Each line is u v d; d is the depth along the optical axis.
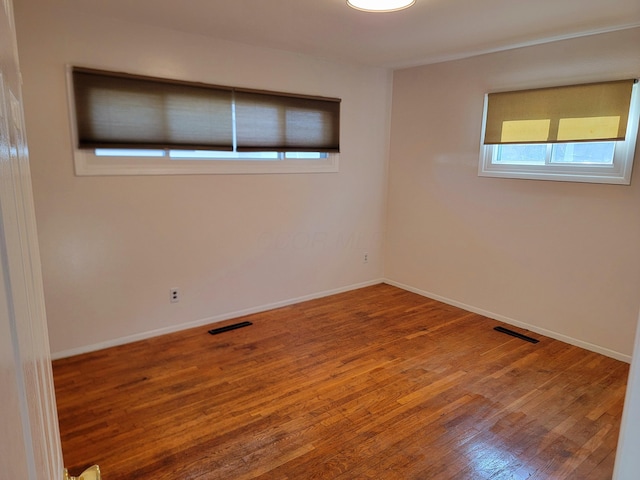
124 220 3.22
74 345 3.15
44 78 2.79
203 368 2.99
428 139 4.31
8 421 0.29
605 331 3.22
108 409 2.50
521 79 3.52
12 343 0.32
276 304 4.18
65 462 2.07
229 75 3.52
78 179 3.00
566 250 3.38
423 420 2.43
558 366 3.06
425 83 4.26
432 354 3.24
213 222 3.64
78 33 2.86
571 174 3.29
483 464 2.09
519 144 3.59
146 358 3.12
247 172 3.75
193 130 3.39
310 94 4.01
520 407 2.57
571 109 3.21
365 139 4.52
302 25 3.00
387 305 4.29
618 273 3.11
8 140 0.40
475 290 4.08
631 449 0.83
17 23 2.67
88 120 2.96
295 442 2.24
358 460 2.12
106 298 3.23
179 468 2.05
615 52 2.98
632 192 2.99
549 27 2.96
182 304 3.60
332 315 4.01
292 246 4.17
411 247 4.65
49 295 3.01
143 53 3.11
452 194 4.16
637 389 0.81
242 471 2.03
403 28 3.03
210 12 2.77
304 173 4.11
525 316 3.71
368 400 2.63
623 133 2.97
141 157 3.24
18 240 0.43
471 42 3.36
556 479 2.01
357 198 4.58
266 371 2.96
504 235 3.78
